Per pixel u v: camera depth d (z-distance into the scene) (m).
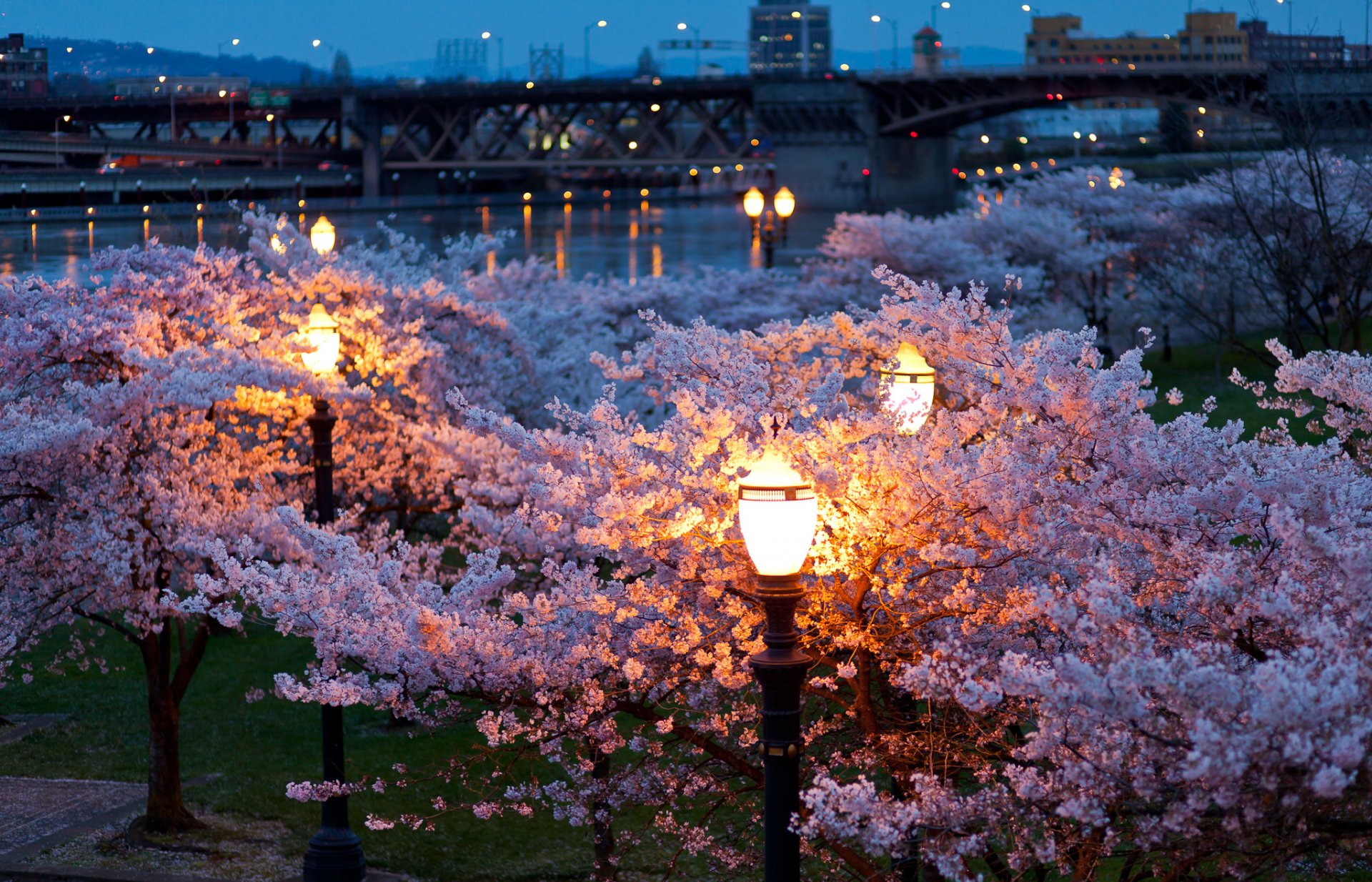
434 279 21.00
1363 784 5.77
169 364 13.98
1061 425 8.55
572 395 22.92
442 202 162.75
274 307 19.02
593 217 132.75
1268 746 5.27
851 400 12.49
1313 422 9.34
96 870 14.38
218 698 21.12
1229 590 6.30
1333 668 5.18
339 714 13.34
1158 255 46.00
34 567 14.26
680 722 9.97
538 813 16.06
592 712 9.05
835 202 145.88
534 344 22.83
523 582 14.64
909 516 7.86
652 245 86.81
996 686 5.85
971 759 8.03
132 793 17.09
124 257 16.39
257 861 14.85
